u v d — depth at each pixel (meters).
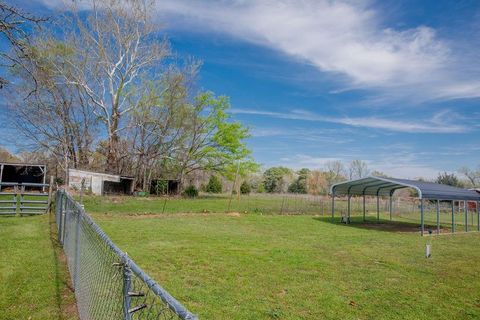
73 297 5.24
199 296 5.86
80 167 34.91
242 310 5.32
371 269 8.34
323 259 9.27
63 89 32.78
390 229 18.41
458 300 6.23
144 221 15.84
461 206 37.41
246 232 14.15
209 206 24.77
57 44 30.12
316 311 5.45
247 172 43.97
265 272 7.58
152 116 36.81
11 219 13.54
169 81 36.75
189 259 8.49
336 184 21.20
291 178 63.66
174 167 39.75
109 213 17.94
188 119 38.38
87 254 4.21
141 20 34.72
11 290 5.44
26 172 34.31
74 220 5.71
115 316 2.71
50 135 33.69
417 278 7.66
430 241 13.79
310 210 26.28
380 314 5.43
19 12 8.88
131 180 36.00
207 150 40.25
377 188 22.41
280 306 5.58
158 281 6.62
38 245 8.71
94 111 35.66
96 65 34.06
